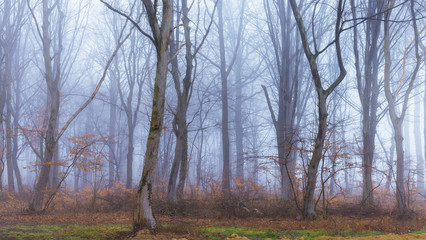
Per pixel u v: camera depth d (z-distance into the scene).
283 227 11.20
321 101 13.17
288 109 19.62
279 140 18.81
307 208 13.30
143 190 9.30
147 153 9.39
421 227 11.64
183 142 17.73
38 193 15.50
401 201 14.25
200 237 9.02
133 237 8.64
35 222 12.28
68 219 12.93
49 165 15.73
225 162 22.77
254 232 10.13
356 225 11.16
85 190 18.08
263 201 16.28
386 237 9.02
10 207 16.73
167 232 9.40
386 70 15.29
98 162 16.56
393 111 15.11
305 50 13.45
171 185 16.20
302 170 15.04
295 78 19.81
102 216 14.01
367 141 17.19
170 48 18.27
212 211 14.54
